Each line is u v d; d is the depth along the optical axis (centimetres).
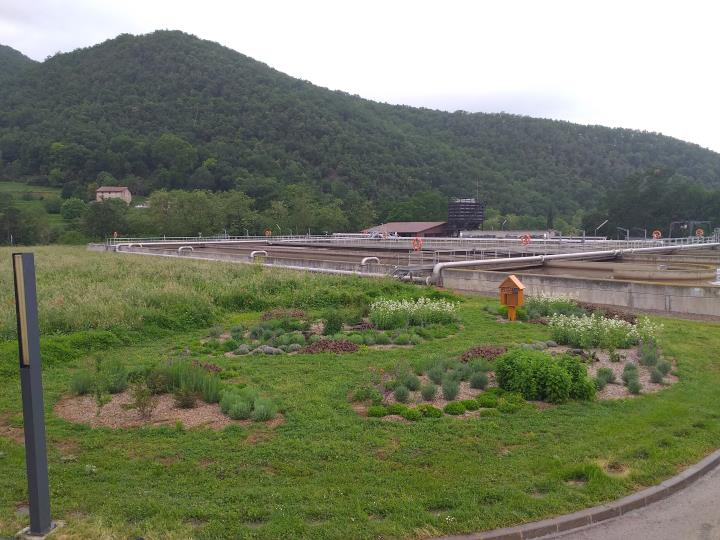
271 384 1153
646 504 719
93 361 1369
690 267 3575
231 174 11369
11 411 1012
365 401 1061
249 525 630
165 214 8500
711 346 1582
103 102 14250
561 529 656
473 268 3173
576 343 1540
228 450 829
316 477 745
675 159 15962
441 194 12200
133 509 659
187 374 1105
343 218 9788
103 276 2841
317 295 2305
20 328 600
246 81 15662
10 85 15650
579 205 13125
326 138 13575
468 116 18625
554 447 848
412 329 1703
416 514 653
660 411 1012
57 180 11300
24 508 673
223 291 2280
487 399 1042
